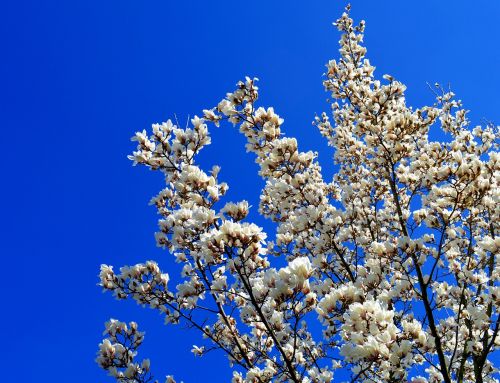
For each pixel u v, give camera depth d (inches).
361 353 147.3
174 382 264.1
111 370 236.5
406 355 147.9
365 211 350.9
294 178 264.7
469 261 287.0
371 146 313.4
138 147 243.6
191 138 241.3
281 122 259.3
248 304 252.4
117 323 251.3
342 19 414.3
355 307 152.0
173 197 286.4
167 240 240.7
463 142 337.7
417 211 282.5
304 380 198.4
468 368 321.1
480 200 251.3
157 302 250.2
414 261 246.4
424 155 286.0
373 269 244.5
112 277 248.1
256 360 237.6
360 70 370.3
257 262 197.2
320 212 272.8
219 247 175.3
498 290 238.8
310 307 173.5
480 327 254.4
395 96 316.5
